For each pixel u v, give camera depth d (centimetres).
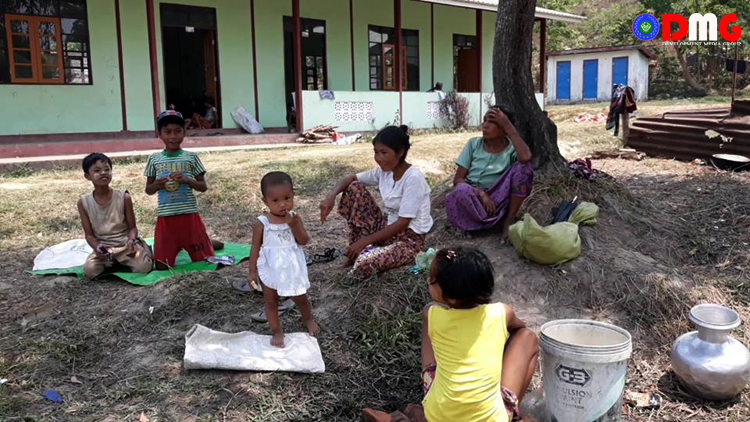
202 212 728
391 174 439
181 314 408
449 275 266
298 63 1444
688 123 1005
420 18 1869
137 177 891
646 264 450
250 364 344
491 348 269
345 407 320
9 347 374
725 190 709
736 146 908
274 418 309
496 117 454
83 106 1306
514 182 454
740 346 336
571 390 287
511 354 288
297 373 346
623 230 500
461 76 2062
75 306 434
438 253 279
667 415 329
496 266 436
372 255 420
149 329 395
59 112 1278
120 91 1350
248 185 827
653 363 374
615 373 285
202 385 334
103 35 1314
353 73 1731
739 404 334
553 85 3206
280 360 347
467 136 1486
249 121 1509
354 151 1174
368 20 1741
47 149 1116
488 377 264
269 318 356
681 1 3066
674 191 722
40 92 1252
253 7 1522
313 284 436
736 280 452
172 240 497
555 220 477
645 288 419
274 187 343
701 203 648
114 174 928
